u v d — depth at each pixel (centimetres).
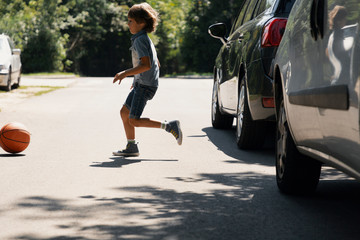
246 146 952
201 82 3447
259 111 855
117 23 6562
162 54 7062
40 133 1143
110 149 958
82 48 6506
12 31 5241
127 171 772
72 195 632
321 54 498
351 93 421
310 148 553
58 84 2964
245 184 695
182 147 986
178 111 1614
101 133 1146
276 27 838
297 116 565
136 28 872
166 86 2961
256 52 859
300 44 571
